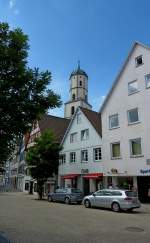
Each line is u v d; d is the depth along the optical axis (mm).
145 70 29141
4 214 18172
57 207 23938
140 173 27609
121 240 10430
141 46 30078
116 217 17234
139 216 17938
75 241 10109
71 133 39281
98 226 13594
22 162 60344
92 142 35281
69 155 38938
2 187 64938
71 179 38250
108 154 31625
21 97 6918
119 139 30594
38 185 36594
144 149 27641
